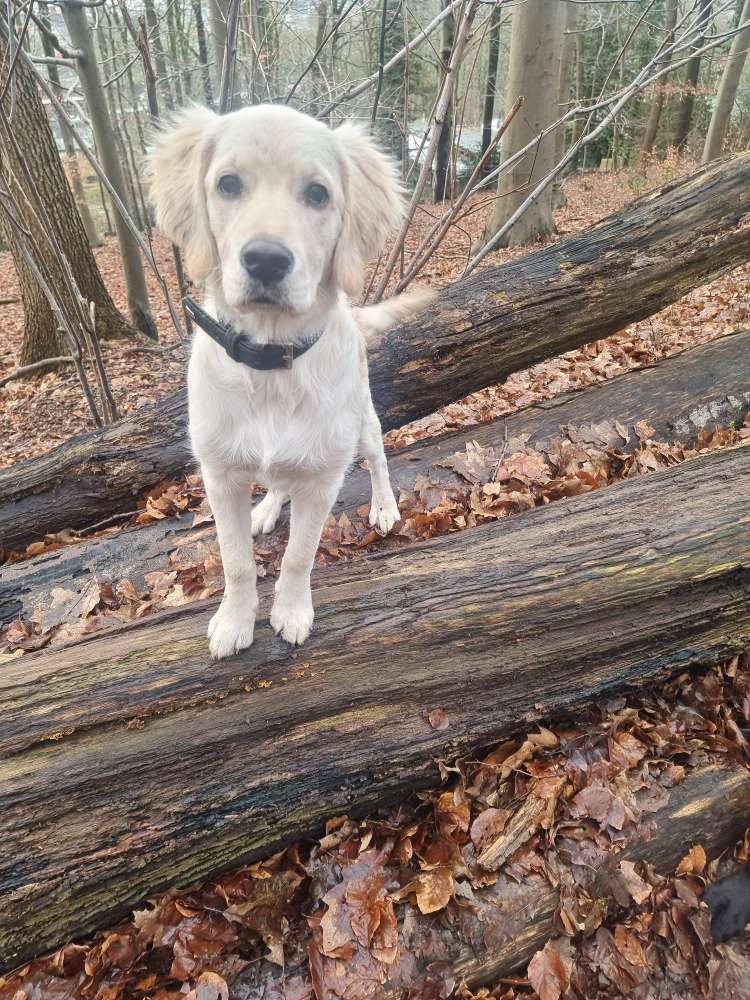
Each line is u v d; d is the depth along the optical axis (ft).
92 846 1.59
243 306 1.55
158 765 1.69
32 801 1.61
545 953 1.65
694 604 2.05
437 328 2.91
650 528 2.15
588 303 2.93
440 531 2.64
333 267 1.75
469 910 1.68
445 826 1.80
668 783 1.90
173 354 6.27
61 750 1.68
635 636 2.02
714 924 1.78
